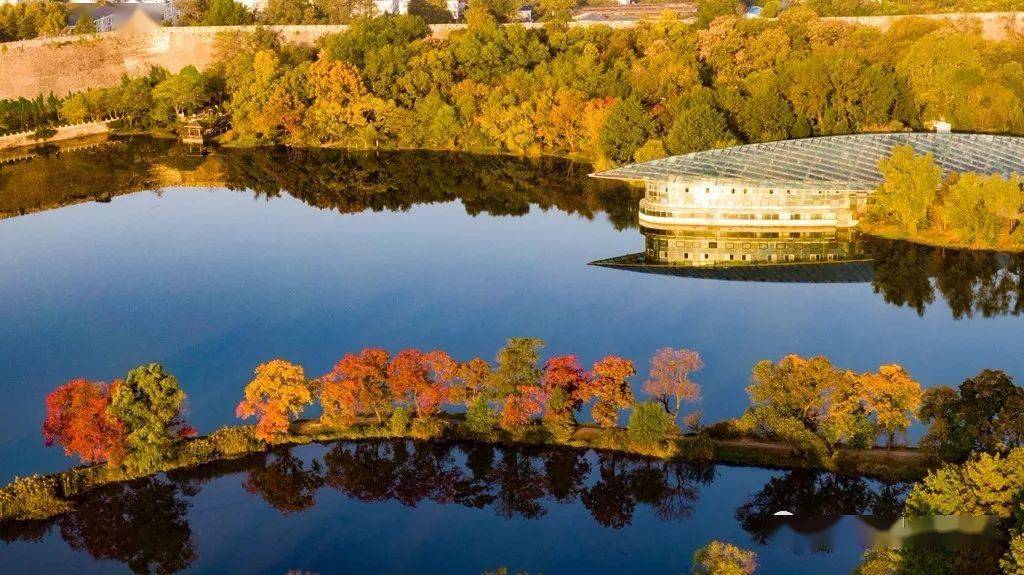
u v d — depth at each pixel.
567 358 104.31
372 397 103.62
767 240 170.88
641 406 99.88
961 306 136.00
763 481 96.31
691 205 176.88
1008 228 163.12
